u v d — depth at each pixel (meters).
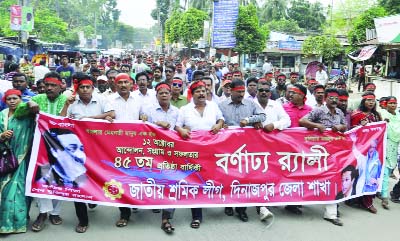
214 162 5.68
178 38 57.12
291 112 6.80
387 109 6.90
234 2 26.94
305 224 5.86
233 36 27.42
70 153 5.38
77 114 5.55
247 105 6.06
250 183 5.79
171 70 9.72
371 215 6.37
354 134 6.30
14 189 5.15
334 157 6.13
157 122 5.57
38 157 5.28
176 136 5.59
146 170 5.54
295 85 6.77
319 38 30.69
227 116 6.05
